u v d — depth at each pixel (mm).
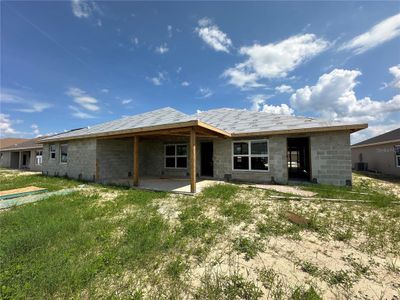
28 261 2539
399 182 9812
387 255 2805
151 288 2111
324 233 3539
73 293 2008
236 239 3293
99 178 10398
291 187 7801
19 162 23359
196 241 3217
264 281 2217
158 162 12719
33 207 5027
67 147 12328
